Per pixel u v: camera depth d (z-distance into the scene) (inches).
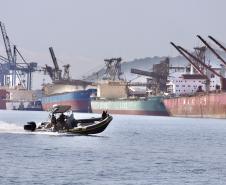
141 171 6235.2
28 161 6761.8
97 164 6663.4
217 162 7239.2
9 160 6815.9
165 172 6220.5
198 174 6146.7
